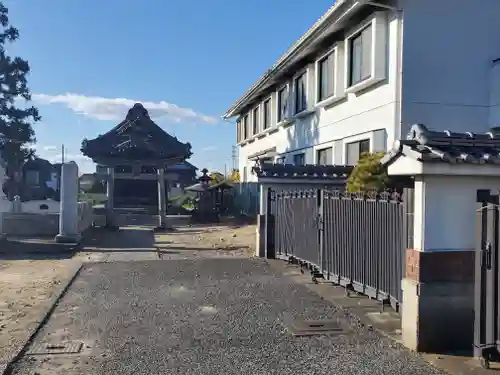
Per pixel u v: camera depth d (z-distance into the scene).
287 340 5.79
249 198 28.83
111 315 6.92
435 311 5.30
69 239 15.55
